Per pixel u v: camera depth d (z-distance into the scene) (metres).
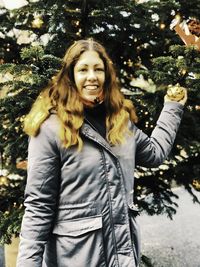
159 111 3.11
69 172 1.57
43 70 2.54
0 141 3.11
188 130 3.33
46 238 1.60
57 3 2.92
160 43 3.43
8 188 3.29
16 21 3.28
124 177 1.64
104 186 1.59
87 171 1.57
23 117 2.81
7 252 3.44
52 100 1.63
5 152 2.91
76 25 3.15
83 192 1.58
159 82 2.77
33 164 1.57
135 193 3.45
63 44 3.08
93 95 1.67
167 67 2.53
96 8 3.05
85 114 1.66
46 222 1.59
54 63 2.52
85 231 1.56
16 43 3.38
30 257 1.56
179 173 3.44
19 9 3.12
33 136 1.58
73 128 1.57
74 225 1.58
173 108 1.99
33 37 3.44
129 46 3.36
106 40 3.31
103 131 1.70
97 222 1.56
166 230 5.60
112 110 1.72
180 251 4.84
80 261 1.56
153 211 3.42
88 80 1.65
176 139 3.27
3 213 3.04
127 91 3.66
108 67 1.75
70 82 1.67
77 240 1.57
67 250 1.58
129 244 1.60
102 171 1.59
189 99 3.09
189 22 2.33
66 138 1.54
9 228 2.76
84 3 2.96
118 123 1.69
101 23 3.16
